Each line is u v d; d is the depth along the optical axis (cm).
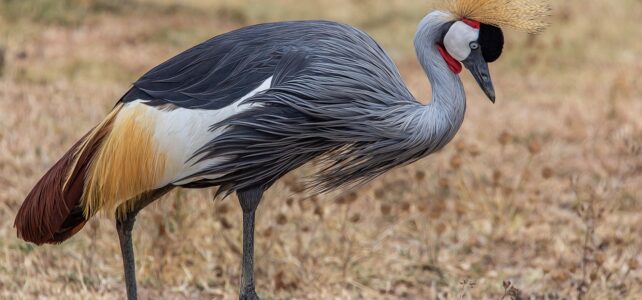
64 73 1773
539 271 1047
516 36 2178
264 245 1023
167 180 742
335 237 1094
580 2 2362
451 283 1022
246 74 746
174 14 2305
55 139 1338
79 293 933
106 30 2097
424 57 780
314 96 738
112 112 756
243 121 731
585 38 2162
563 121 1609
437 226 1062
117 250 1025
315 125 744
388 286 1012
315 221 1109
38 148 1294
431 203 1204
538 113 1667
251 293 766
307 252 1045
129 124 739
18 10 2112
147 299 947
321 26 775
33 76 1714
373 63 768
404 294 1007
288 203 1006
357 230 1123
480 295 995
